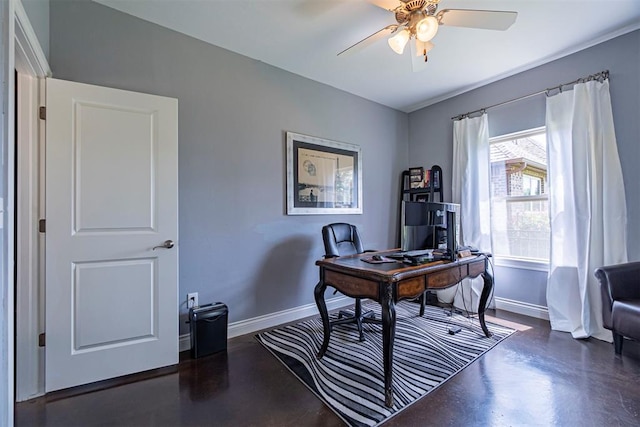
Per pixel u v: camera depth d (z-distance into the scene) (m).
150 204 2.09
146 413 1.62
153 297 2.10
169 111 2.17
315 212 3.26
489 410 1.60
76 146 1.87
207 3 2.09
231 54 2.69
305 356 2.24
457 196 3.60
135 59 2.22
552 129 2.82
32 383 1.76
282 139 3.03
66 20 1.98
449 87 3.51
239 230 2.73
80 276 1.88
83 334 1.88
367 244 3.80
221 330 2.35
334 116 3.48
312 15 2.21
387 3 1.80
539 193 3.07
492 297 3.31
